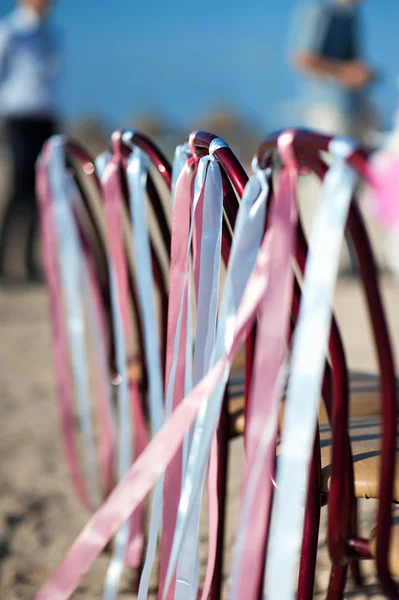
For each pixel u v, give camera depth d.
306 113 5.16
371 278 0.90
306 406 0.87
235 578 0.95
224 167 1.13
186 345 1.29
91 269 2.15
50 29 5.76
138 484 1.06
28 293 5.81
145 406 1.91
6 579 2.01
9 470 2.74
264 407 0.94
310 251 0.91
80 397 2.36
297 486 0.87
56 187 2.10
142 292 1.51
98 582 1.99
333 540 1.10
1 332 4.74
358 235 0.89
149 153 1.44
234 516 2.36
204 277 1.22
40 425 3.17
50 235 2.29
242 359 2.00
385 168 0.81
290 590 0.88
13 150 6.04
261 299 0.96
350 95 4.96
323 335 0.86
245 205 1.04
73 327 2.22
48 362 4.10
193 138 1.25
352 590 1.93
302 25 5.11
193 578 1.23
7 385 3.71
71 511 2.42
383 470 0.97
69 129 25.84
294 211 0.93
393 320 4.74
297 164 0.94
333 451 1.07
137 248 1.51
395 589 1.03
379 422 1.53
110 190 1.66
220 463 1.56
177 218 1.33
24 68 5.77
